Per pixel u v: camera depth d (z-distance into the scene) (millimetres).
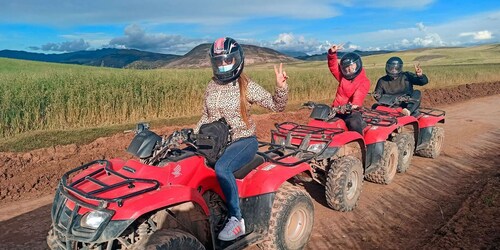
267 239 4785
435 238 5641
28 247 5383
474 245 5316
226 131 4453
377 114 8703
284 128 7086
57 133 11891
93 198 3488
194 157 4254
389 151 7980
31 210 6617
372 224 6297
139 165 4004
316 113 7164
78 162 9039
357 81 7910
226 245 4469
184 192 3756
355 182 6762
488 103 21250
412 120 9102
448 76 32406
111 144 10648
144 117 15805
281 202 4832
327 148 6531
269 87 20328
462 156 10562
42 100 13453
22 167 8633
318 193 7594
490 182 7969
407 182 8383
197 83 17344
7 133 12039
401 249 5488
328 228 6125
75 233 3465
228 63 4395
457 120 15914
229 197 4367
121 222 3387
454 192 7789
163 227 3896
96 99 14758
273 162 5121
